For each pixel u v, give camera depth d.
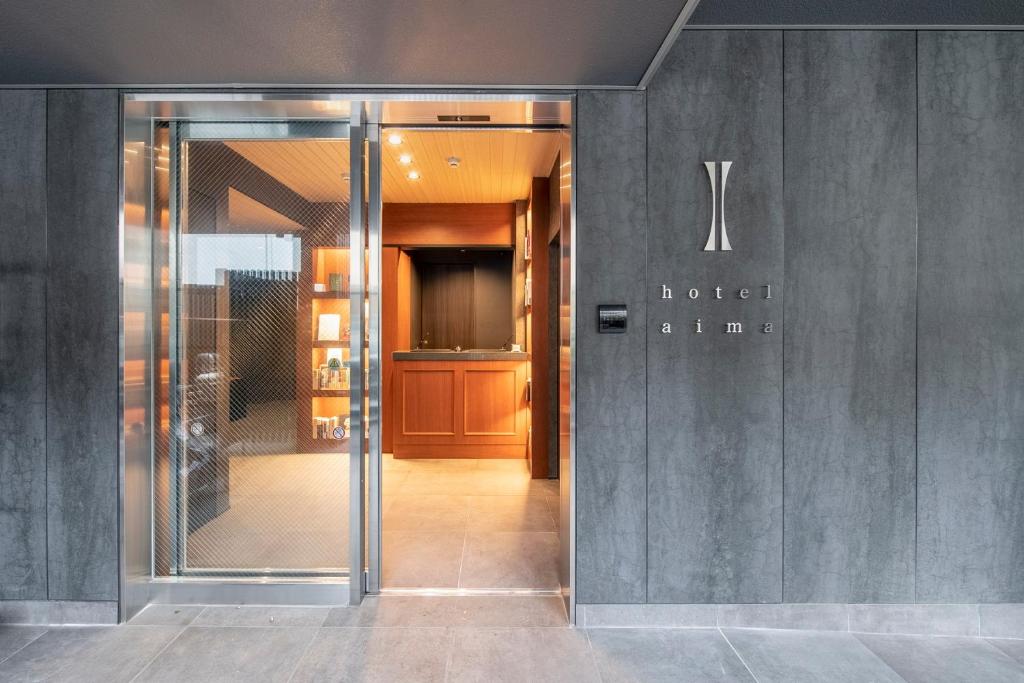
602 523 2.37
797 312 2.37
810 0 2.18
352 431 2.58
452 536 3.33
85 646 2.20
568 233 2.42
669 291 2.36
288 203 2.62
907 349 2.37
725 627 2.37
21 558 2.40
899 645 2.26
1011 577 2.37
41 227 2.39
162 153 2.62
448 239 5.74
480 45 2.03
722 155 2.36
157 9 1.79
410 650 2.17
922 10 2.24
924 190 2.36
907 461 2.37
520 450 5.30
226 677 1.99
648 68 2.19
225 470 2.63
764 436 2.37
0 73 2.25
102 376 2.40
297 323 2.62
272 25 1.89
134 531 2.47
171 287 2.63
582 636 2.29
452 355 5.27
